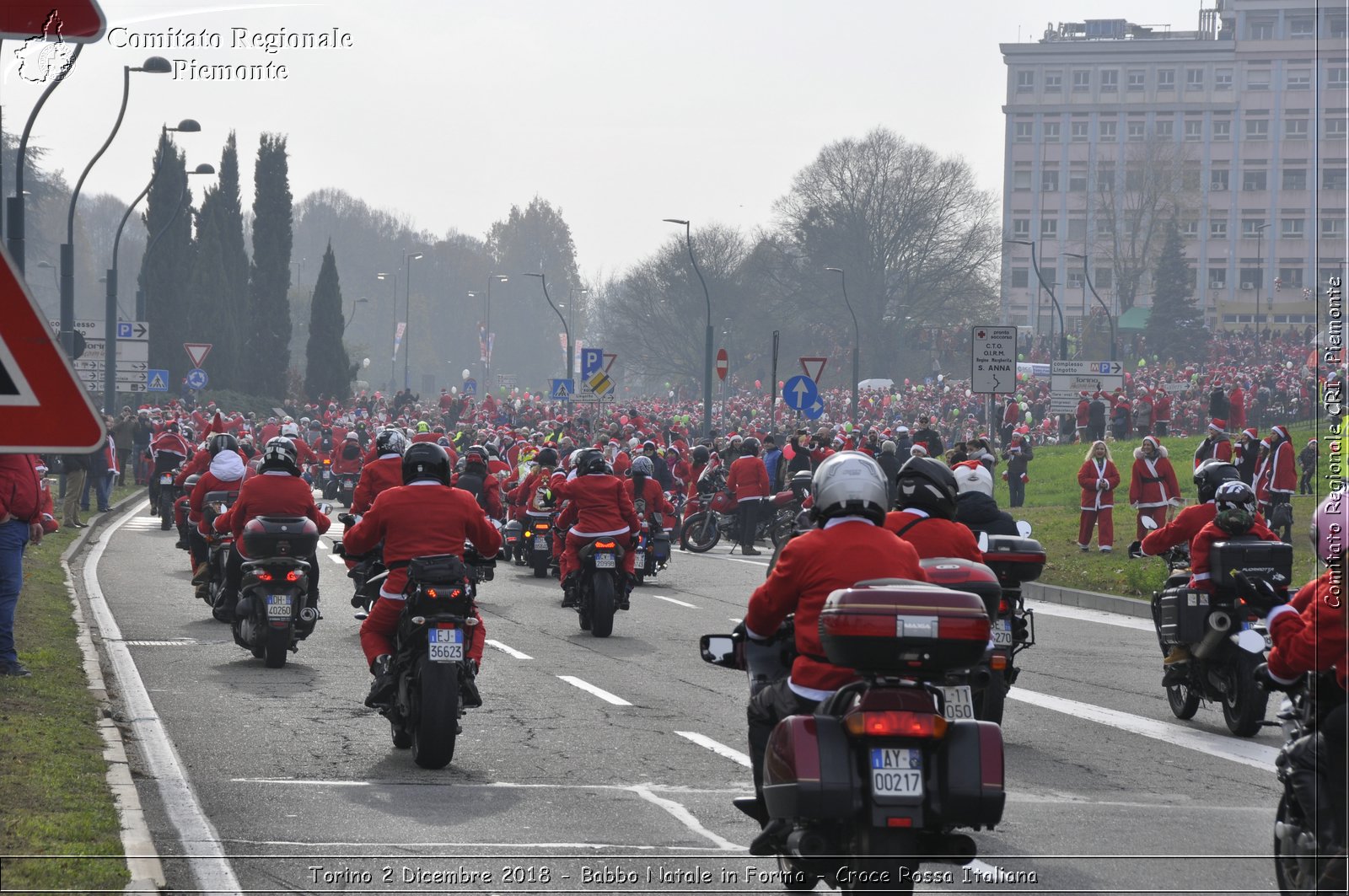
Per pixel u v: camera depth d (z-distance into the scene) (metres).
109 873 16.55
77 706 27.61
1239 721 28.53
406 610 24.50
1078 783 24.02
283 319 192.50
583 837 19.73
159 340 175.00
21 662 31.81
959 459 59.97
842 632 13.64
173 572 57.34
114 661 35.31
